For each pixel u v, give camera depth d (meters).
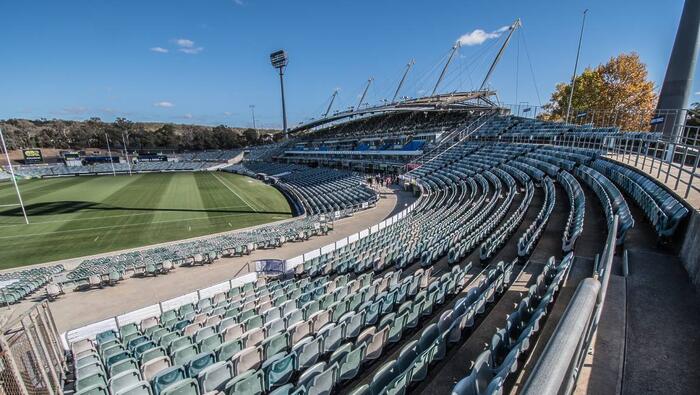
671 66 21.09
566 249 10.21
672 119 21.03
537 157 30.50
